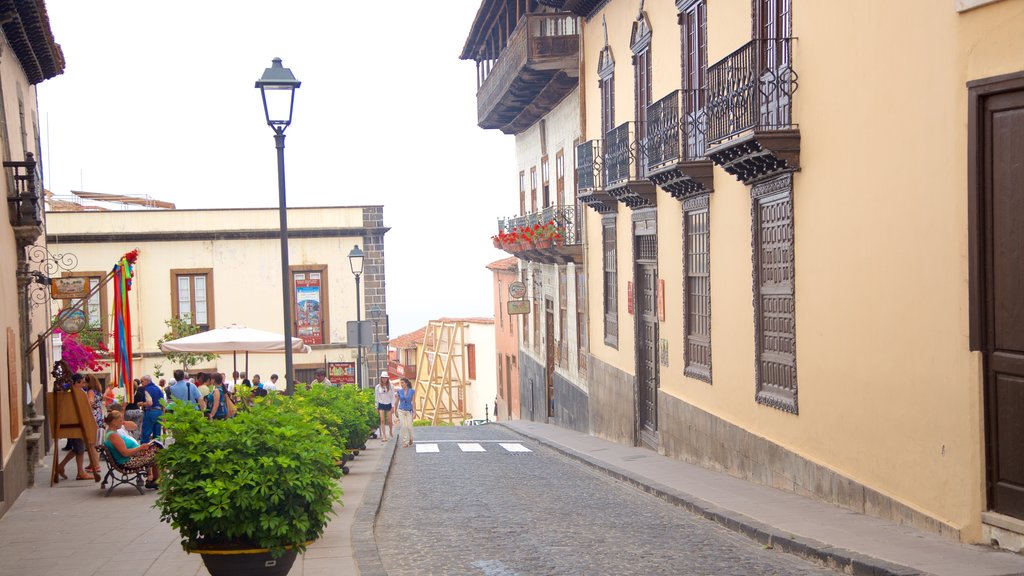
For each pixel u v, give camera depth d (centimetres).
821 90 1239
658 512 1294
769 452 1445
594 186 2497
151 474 1589
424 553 1017
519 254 3512
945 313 963
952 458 955
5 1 1564
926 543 934
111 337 3869
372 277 4081
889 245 1073
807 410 1313
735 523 1123
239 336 2380
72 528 1233
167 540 1114
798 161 1312
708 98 1579
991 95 895
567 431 3053
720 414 1677
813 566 916
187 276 3997
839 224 1198
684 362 1883
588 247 2812
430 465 2003
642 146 2034
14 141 1798
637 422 2286
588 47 2642
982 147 905
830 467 1241
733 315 1603
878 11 1084
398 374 7500
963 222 930
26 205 1620
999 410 895
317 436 849
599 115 2527
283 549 775
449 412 5903
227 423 796
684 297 1869
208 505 760
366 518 1186
